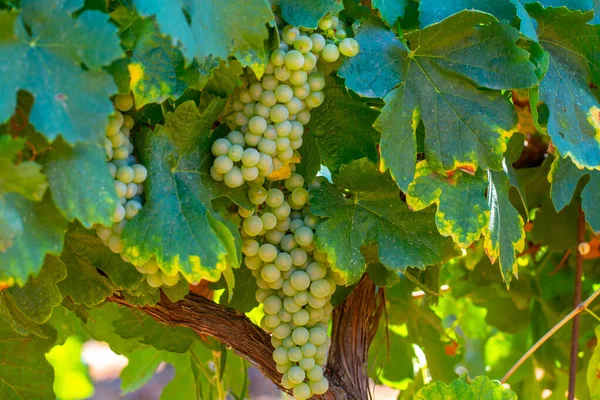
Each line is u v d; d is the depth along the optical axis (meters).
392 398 2.88
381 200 1.14
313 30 1.09
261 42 1.03
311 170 1.15
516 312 1.53
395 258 1.13
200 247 1.04
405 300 1.44
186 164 1.08
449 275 1.58
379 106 1.18
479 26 1.10
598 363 1.26
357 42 1.10
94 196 0.98
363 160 1.13
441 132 1.11
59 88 0.96
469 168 1.10
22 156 0.99
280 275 1.12
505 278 1.14
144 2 0.99
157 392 3.43
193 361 1.46
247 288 1.26
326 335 1.13
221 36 1.02
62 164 0.98
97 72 0.97
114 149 1.04
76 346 1.88
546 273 1.53
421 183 1.11
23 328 1.13
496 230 1.13
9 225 0.96
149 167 1.06
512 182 1.21
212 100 1.08
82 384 1.92
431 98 1.11
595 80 1.16
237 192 1.10
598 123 1.15
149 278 1.07
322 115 1.16
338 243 1.12
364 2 1.18
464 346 1.62
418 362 1.56
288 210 1.12
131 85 1.03
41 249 0.98
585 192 1.21
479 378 1.20
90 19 0.97
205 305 1.22
